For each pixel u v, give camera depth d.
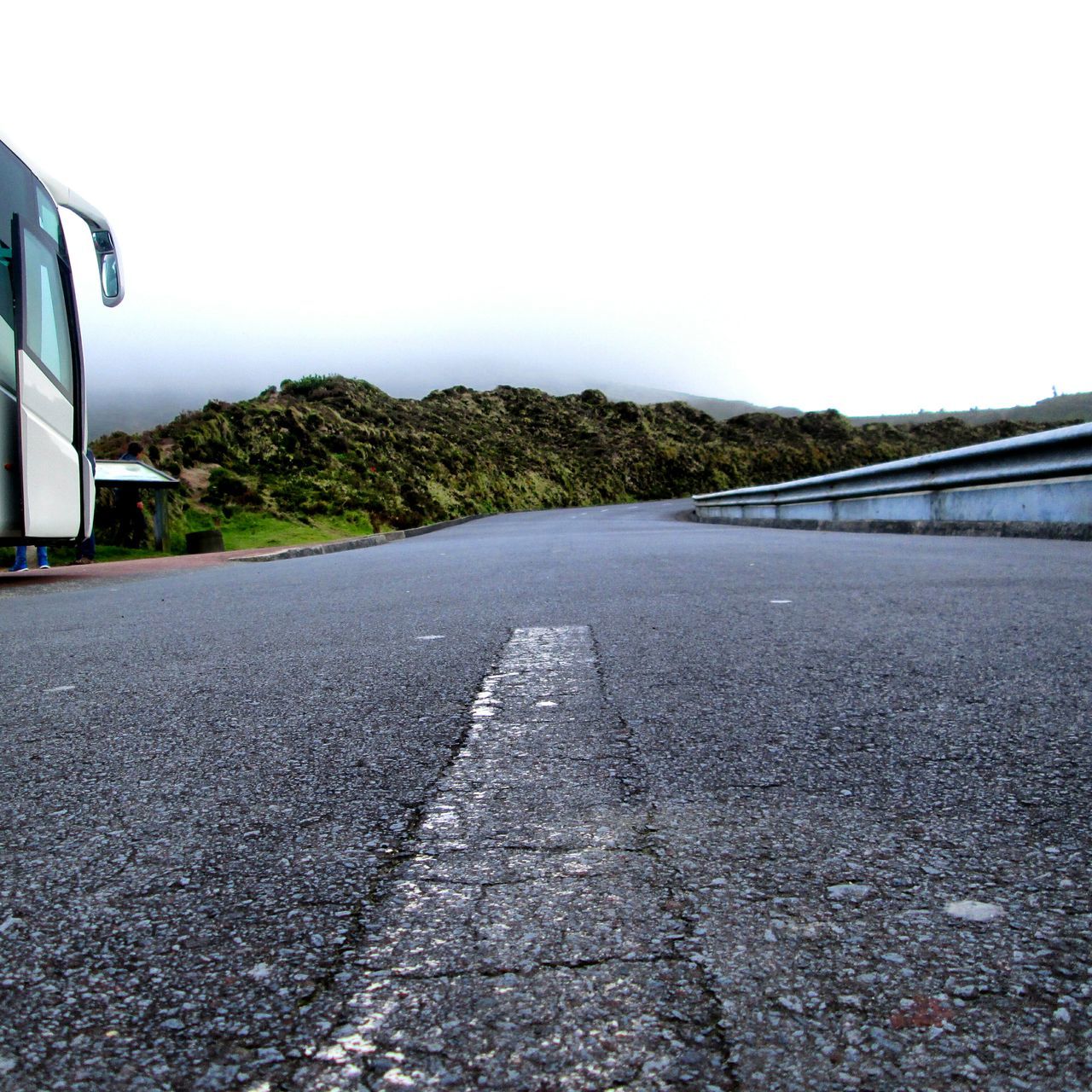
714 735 2.25
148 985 1.15
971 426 74.69
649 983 1.11
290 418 25.44
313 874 1.48
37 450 8.59
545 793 1.84
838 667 3.01
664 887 1.38
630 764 2.02
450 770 2.02
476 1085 0.93
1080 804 1.70
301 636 4.23
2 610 6.57
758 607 4.57
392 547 14.74
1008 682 2.72
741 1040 0.99
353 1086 0.94
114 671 3.53
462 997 1.09
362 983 1.13
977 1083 0.92
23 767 2.20
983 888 1.35
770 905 1.31
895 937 1.21
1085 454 8.34
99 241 9.94
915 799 1.75
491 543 13.66
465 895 1.37
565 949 1.20
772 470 58.75
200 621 5.08
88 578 9.64
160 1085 0.95
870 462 62.91
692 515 27.88
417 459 33.62
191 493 18.38
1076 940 1.19
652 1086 0.92
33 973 1.19
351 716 2.59
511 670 3.15
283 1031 1.04
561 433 53.16
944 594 4.82
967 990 1.08
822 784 1.85
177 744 2.36
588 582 6.22
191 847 1.62
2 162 8.23
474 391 55.38
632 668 3.11
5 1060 1.00
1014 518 9.70
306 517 19.55
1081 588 4.90
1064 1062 0.95
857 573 6.12
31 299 8.55
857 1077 0.93
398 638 4.01
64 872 1.52
